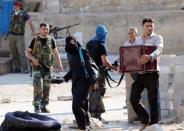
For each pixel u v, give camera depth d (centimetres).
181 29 3491
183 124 1702
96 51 1747
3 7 3716
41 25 1972
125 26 3538
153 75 1544
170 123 1728
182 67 1775
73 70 1625
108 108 2108
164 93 1778
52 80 1995
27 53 1981
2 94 2544
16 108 2161
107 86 2634
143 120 1570
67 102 2300
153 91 1546
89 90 1683
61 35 3512
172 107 1778
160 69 1784
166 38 3509
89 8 3716
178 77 1778
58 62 2012
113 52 3547
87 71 1606
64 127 1698
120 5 3694
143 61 1519
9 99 2362
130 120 1764
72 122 1780
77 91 1606
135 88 1566
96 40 1750
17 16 3209
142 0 3669
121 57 1562
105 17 3553
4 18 3706
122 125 1748
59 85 2697
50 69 1988
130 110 1762
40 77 1969
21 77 3041
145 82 1550
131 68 1545
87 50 1647
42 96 1995
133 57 1541
